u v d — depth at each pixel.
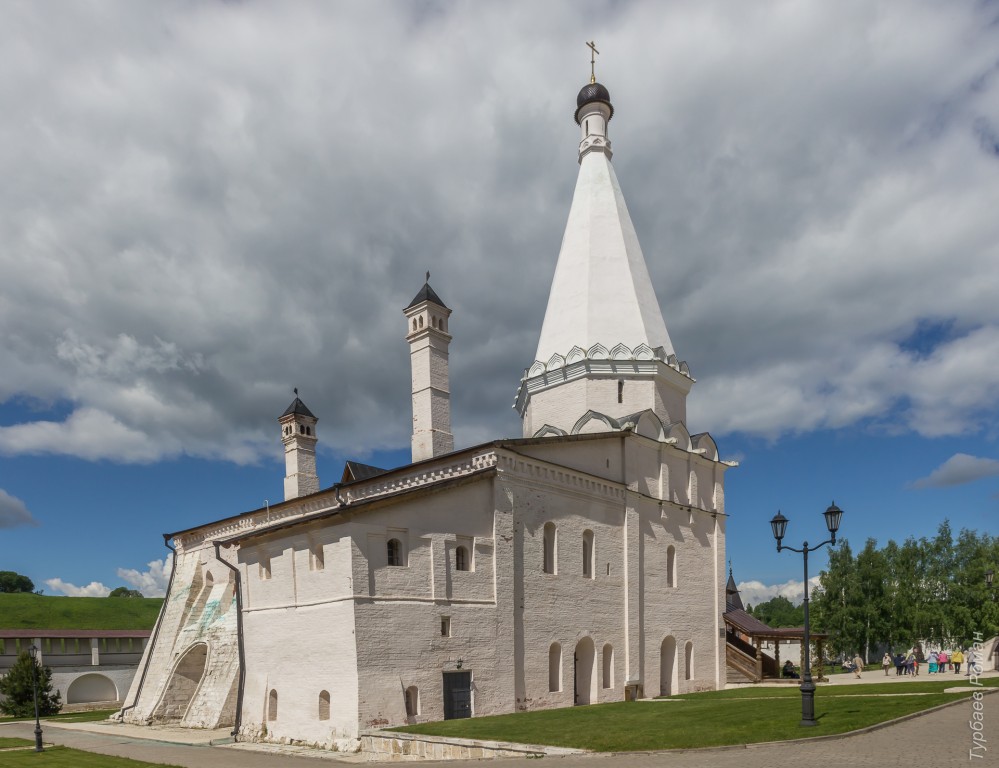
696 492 38.06
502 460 27.39
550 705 27.36
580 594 29.77
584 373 36.16
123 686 51.00
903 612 61.00
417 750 19.67
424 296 35.84
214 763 21.09
